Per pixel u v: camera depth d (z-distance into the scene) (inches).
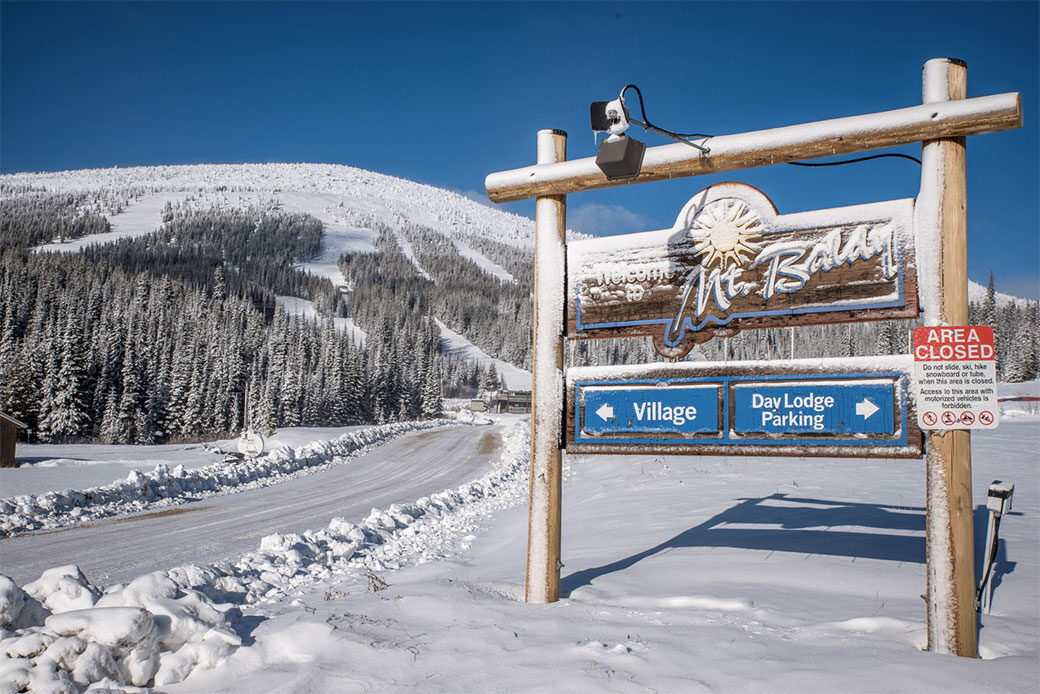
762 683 144.3
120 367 2753.4
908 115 182.2
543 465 228.8
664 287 219.1
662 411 217.2
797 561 268.4
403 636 180.4
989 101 173.5
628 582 248.8
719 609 207.2
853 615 197.5
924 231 181.6
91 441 2514.8
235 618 193.3
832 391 194.1
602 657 160.6
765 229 205.6
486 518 565.9
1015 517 377.4
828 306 195.8
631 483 642.2
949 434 173.5
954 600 166.4
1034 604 211.5
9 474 896.3
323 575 336.5
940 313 177.0
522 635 179.6
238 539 477.4
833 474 628.7
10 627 159.6
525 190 237.1
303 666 161.3
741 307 207.5
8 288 3398.1
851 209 194.7
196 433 2829.7
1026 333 3784.5
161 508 637.9
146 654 154.6
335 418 3380.9
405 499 721.6
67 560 405.1
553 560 224.8
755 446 203.5
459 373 6318.9
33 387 2433.6
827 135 193.8
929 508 173.8
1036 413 1857.8
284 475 960.3
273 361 3435.0
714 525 373.1
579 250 233.3
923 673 148.6
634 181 224.1
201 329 3612.2
